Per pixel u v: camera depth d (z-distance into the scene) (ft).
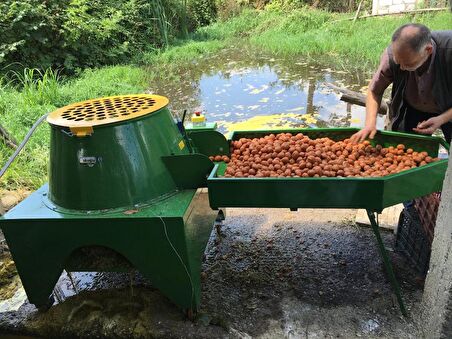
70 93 23.36
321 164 7.73
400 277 7.93
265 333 6.89
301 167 7.78
